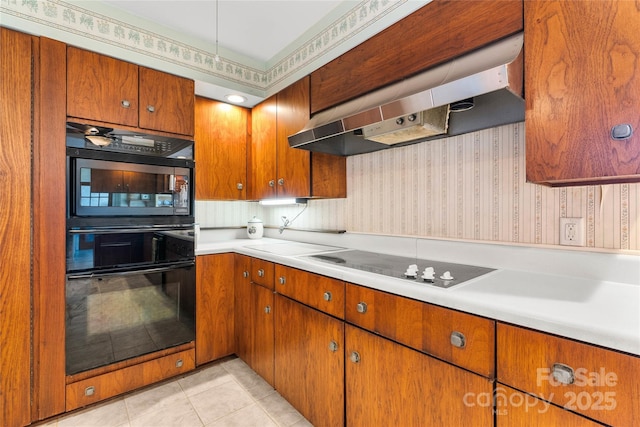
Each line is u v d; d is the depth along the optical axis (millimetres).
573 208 1195
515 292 980
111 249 1749
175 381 1950
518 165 1340
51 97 1571
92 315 1688
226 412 1653
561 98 918
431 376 1010
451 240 1544
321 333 1444
